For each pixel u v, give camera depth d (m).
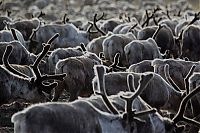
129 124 21.55
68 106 20.17
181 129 23.52
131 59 46.06
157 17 84.00
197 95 30.80
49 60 40.44
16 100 30.42
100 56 46.94
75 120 19.95
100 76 21.55
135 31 59.94
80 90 35.41
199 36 53.88
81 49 43.19
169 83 33.72
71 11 115.00
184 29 55.91
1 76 29.92
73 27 57.34
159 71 36.72
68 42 56.56
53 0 128.12
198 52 54.03
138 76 30.95
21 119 19.34
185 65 37.44
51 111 19.59
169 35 55.69
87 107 20.64
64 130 19.64
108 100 21.47
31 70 33.19
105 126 20.83
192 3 144.38
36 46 54.75
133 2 138.12
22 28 58.66
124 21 75.56
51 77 30.20
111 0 136.12
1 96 29.88
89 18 100.69
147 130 22.25
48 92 30.45
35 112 19.39
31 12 101.94
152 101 31.48
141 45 46.25
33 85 30.16
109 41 47.50
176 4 129.88
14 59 41.56
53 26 56.34
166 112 34.16
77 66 35.16
